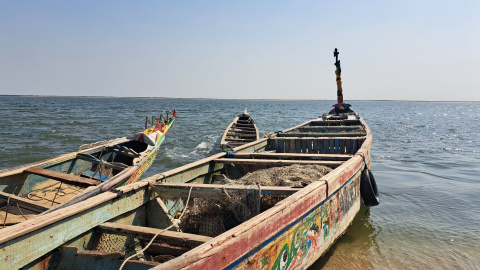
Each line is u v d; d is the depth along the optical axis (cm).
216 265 323
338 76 1762
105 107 7950
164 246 417
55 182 796
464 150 1898
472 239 691
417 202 934
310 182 562
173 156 1576
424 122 4300
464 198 965
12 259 340
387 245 661
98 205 441
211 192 507
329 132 1247
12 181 693
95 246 445
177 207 578
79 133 2420
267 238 392
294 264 459
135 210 522
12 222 575
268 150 1039
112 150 949
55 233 383
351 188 671
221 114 5531
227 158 802
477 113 7706
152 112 5766
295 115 5575
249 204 493
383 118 5253
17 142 1920
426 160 1588
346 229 694
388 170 1363
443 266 581
